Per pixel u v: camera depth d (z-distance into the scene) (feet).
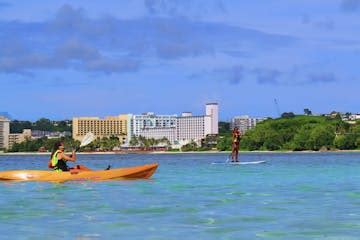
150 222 44.96
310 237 37.78
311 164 214.69
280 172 137.39
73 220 46.29
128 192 72.95
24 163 315.99
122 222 45.01
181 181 96.94
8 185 83.30
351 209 53.67
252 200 62.80
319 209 53.72
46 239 37.22
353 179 105.60
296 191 75.82
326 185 87.76
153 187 81.30
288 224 43.68
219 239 37.17
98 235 38.81
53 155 93.91
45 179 90.02
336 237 37.70
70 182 88.43
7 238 37.65
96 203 59.41
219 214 49.90
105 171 93.45
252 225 43.19
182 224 43.83
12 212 51.93
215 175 121.49
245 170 151.12
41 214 50.37
